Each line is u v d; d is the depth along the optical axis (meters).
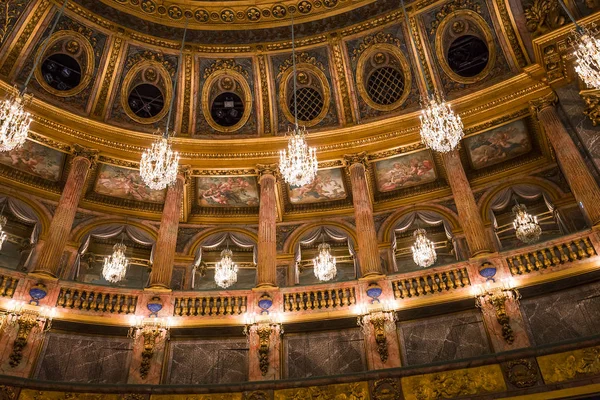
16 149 12.75
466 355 9.09
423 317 9.75
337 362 9.68
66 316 9.45
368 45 13.55
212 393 9.06
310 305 10.02
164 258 11.09
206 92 13.94
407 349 9.45
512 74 12.17
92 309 9.70
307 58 13.84
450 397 8.32
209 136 13.59
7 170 13.00
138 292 10.14
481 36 12.84
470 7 12.56
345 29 13.46
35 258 12.38
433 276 9.80
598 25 10.20
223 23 13.52
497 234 12.86
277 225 14.45
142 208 14.30
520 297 9.16
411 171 13.94
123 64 13.40
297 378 9.33
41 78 12.49
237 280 13.92
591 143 9.95
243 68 13.97
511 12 11.98
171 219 11.92
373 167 13.98
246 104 13.96
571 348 8.02
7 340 8.86
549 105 11.15
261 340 9.64
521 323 8.80
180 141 13.21
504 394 8.07
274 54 13.84
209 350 9.98
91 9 12.73
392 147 12.87
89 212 13.76
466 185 11.22
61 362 9.33
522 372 8.12
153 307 9.91
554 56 10.87
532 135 12.91
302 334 10.07
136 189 14.08
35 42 12.36
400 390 8.65
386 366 9.10
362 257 10.99
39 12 12.22
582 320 8.70
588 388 7.66
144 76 13.79
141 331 9.70
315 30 13.61
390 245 13.55
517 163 13.30
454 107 12.43
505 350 8.59
